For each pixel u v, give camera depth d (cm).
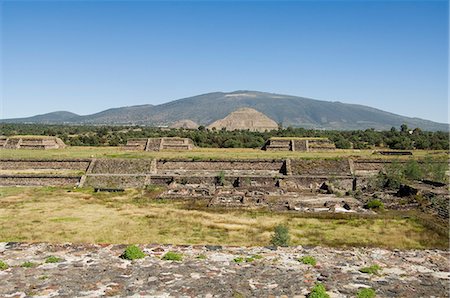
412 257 1764
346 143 9694
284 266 1597
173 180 6047
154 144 8869
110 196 5144
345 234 3306
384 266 1633
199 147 9925
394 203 4662
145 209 4331
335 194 5256
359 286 1421
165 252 1725
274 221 3769
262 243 2970
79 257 1641
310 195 5197
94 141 10719
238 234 3284
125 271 1498
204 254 1714
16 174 6112
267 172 6588
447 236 3241
